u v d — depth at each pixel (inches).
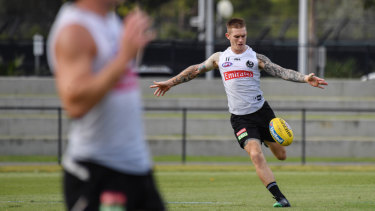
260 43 3754.9
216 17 6732.3
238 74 1155.9
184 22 6304.1
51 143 2610.7
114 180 474.9
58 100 3105.3
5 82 3348.9
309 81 1080.2
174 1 7618.1
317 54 3641.7
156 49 3833.7
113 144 470.0
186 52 3747.5
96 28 443.8
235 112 1172.5
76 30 431.5
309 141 2593.5
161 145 2610.7
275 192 1140.5
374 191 1475.1
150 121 2815.0
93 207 473.4
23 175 1945.1
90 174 471.8
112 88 439.2
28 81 3363.7
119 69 415.5
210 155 2603.3
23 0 6190.9
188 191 1498.5
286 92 3444.9
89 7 450.3
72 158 477.7
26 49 3902.6
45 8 6067.9
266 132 1187.3
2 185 1652.3
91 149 468.8
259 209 1120.8
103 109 458.9
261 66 1147.3
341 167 2194.9
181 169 2126.0
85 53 429.4
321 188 1542.8
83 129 465.1
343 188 1542.8
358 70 3929.6
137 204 500.1
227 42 3570.4
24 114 3093.0
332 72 3698.3
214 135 2815.0
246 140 1151.0
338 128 2787.9
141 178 490.3
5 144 2596.0
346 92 3403.1
